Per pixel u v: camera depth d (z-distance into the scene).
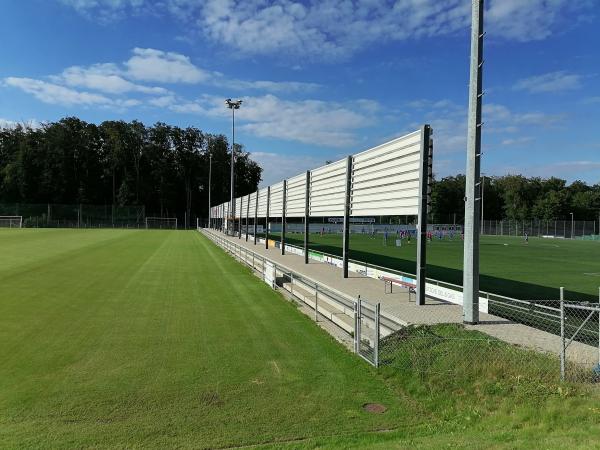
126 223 84.81
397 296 10.84
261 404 5.88
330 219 91.25
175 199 104.94
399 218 91.06
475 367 6.28
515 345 6.86
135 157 99.06
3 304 11.64
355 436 5.04
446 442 4.65
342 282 13.12
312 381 6.66
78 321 9.99
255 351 8.03
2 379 6.59
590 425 4.85
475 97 8.05
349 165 14.46
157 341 8.58
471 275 8.02
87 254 24.78
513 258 28.97
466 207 8.17
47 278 15.94
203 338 8.82
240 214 41.34
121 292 13.55
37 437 4.94
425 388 6.20
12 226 76.44
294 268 16.83
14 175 89.88
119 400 5.92
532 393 5.64
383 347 7.60
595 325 9.33
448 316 8.62
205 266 20.53
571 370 6.01
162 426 5.25
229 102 47.53
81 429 5.14
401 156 10.94
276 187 25.86
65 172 93.56
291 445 4.84
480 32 8.07
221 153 109.44
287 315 10.84
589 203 91.00
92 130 97.88
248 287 14.86
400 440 4.87
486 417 5.39
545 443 4.39
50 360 7.42
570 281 17.80
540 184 103.19
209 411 5.66
